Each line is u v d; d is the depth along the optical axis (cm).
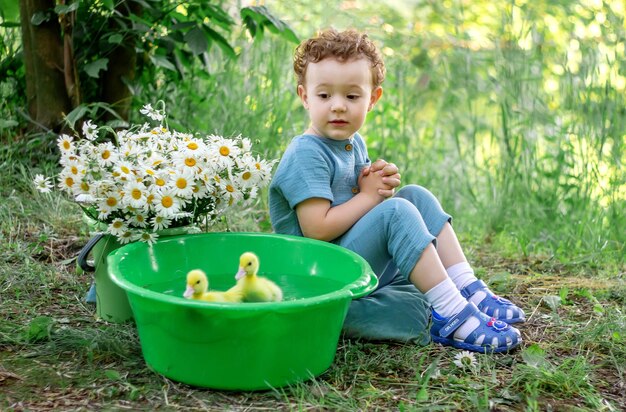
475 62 484
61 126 357
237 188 227
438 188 410
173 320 175
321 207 224
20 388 179
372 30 538
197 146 221
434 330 218
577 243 345
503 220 375
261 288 196
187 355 178
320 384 187
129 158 221
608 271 311
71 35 347
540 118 399
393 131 450
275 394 180
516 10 498
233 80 419
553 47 458
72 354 199
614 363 210
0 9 385
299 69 237
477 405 178
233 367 176
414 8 605
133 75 371
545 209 372
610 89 376
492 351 209
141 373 189
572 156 383
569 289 281
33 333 205
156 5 372
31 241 289
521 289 280
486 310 234
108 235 216
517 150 400
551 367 202
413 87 477
